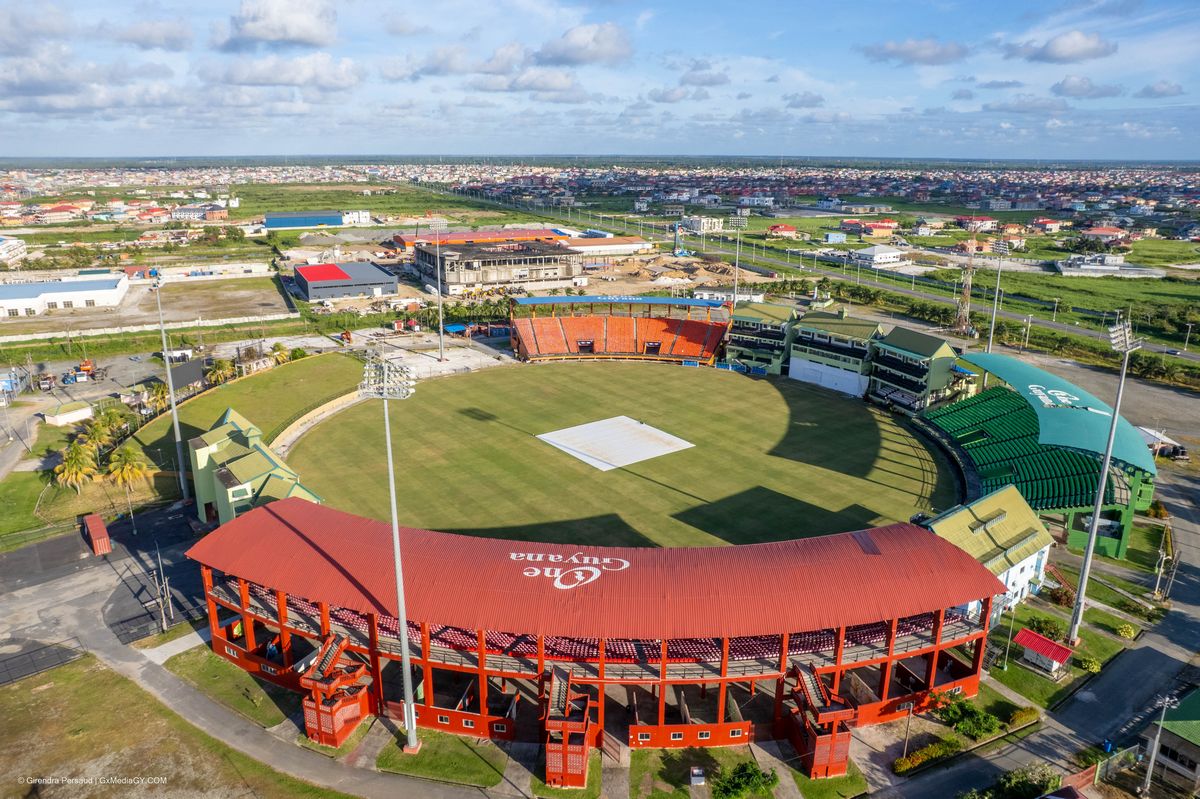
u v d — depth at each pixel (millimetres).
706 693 63000
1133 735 59188
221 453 93375
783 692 58406
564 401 144125
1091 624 74125
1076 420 94562
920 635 62344
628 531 92875
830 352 152000
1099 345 179875
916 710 61281
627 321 182125
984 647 63281
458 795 52688
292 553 63812
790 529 93688
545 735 57781
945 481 108188
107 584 80938
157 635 71688
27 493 103438
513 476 109375
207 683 64625
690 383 156875
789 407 141125
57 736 58125
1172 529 94125
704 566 61156
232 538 66625
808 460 115812
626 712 60750
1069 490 90562
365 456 116562
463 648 60312
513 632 55125
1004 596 72750
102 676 65500
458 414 136125
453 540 65500
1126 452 86125
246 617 65750
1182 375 156250
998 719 60312
